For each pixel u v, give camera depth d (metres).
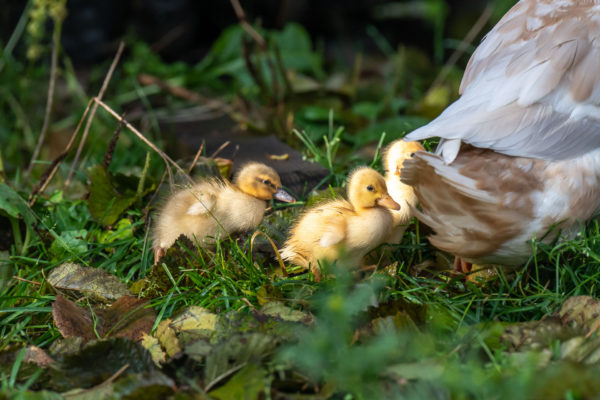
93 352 3.92
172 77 10.16
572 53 4.37
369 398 3.55
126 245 5.45
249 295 4.65
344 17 13.18
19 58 10.09
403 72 10.15
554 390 3.43
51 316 4.75
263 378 3.66
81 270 4.92
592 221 4.96
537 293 4.66
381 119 8.42
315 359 3.69
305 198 5.98
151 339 4.16
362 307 4.21
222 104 8.70
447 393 3.52
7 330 4.74
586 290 4.68
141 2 11.49
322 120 7.98
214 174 5.98
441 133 4.29
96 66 10.89
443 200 4.39
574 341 3.79
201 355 3.88
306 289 4.53
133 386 3.67
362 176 4.71
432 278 5.07
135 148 7.90
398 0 13.23
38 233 5.62
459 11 12.84
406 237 5.41
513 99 4.36
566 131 4.29
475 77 4.72
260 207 5.24
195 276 4.81
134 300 4.55
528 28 4.62
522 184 4.25
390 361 3.80
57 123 9.02
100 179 5.83
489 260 4.60
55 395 3.64
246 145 7.23
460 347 3.91
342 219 4.70
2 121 8.98
